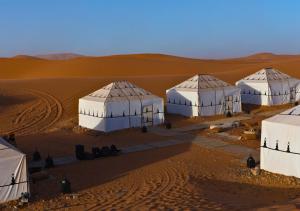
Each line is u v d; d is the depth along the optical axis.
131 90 36.06
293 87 47.84
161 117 36.38
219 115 39.84
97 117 34.03
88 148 28.25
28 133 35.56
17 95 49.59
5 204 17.05
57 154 26.55
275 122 21.03
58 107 45.53
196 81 40.69
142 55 133.50
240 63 116.62
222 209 13.56
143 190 18.12
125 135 32.47
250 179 20.25
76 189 18.80
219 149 27.16
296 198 16.19
